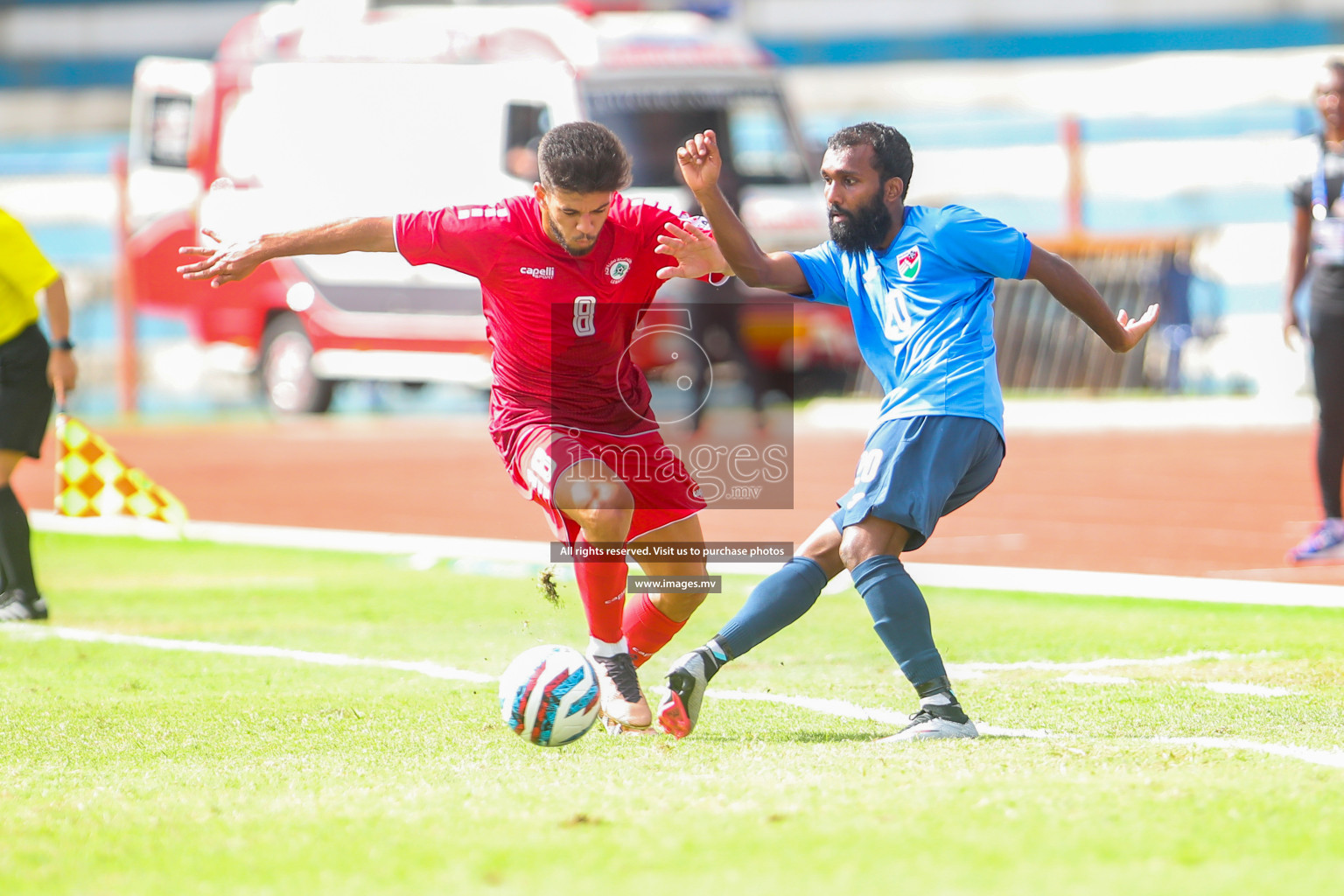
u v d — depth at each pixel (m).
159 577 32.72
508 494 45.84
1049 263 17.47
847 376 64.81
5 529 27.03
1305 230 30.70
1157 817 13.05
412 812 13.89
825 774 14.88
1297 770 14.77
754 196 58.38
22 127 121.06
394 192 58.41
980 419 17.42
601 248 17.64
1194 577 30.59
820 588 17.66
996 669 21.70
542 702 16.47
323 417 65.88
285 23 64.00
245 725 18.36
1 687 21.02
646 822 13.26
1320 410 30.94
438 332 60.38
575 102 56.38
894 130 17.84
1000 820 13.02
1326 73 29.53
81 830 13.55
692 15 61.88
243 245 17.55
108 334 87.44
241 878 12.08
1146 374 65.44
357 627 26.12
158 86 68.62
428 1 61.62
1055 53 118.25
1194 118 75.19
